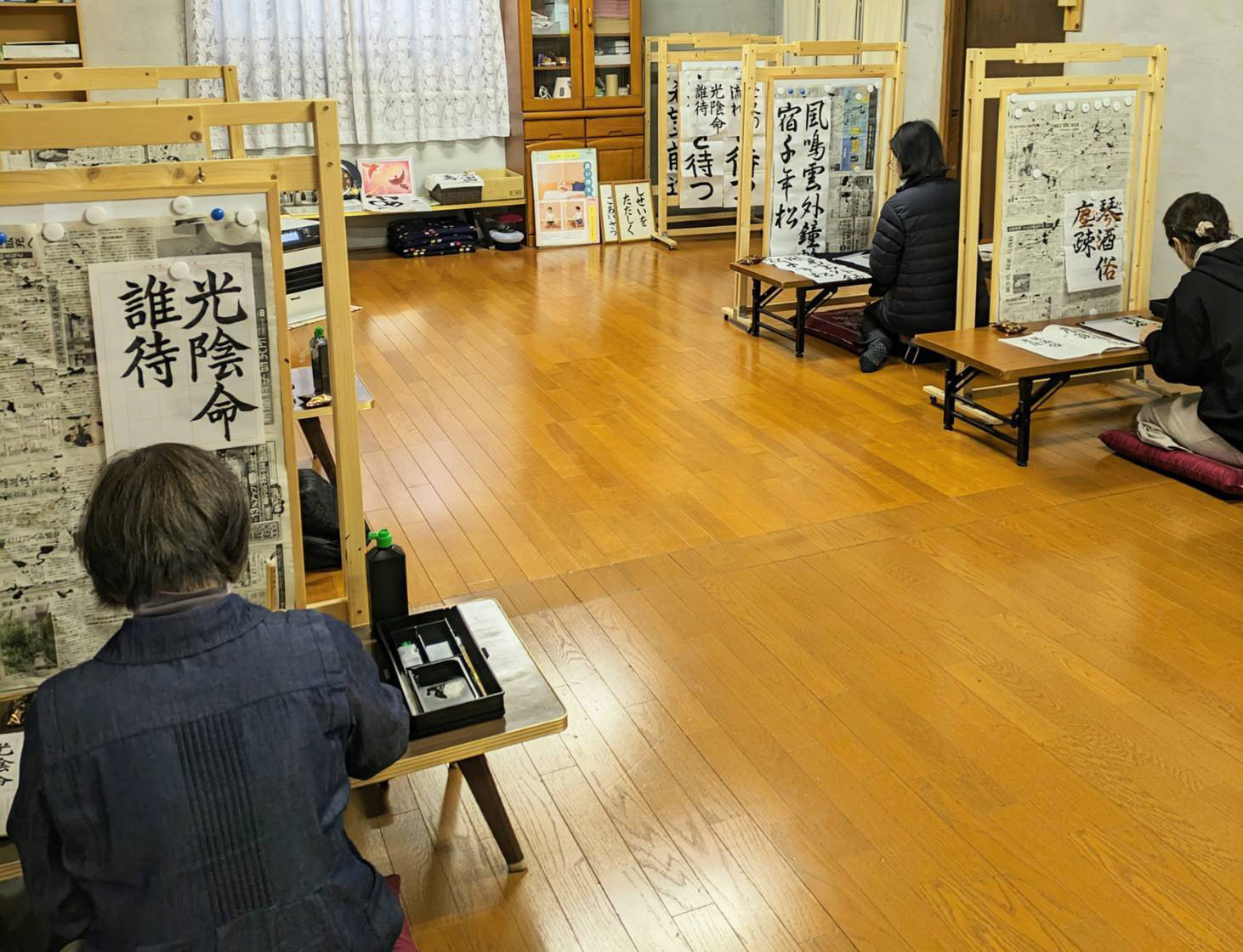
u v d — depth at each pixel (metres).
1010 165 4.32
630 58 8.08
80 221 1.71
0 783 1.74
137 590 1.21
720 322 6.00
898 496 3.79
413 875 2.15
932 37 7.07
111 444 1.82
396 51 7.64
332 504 3.13
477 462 4.14
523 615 3.06
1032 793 2.35
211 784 1.22
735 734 2.56
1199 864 2.14
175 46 7.18
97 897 1.23
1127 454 4.05
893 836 2.23
